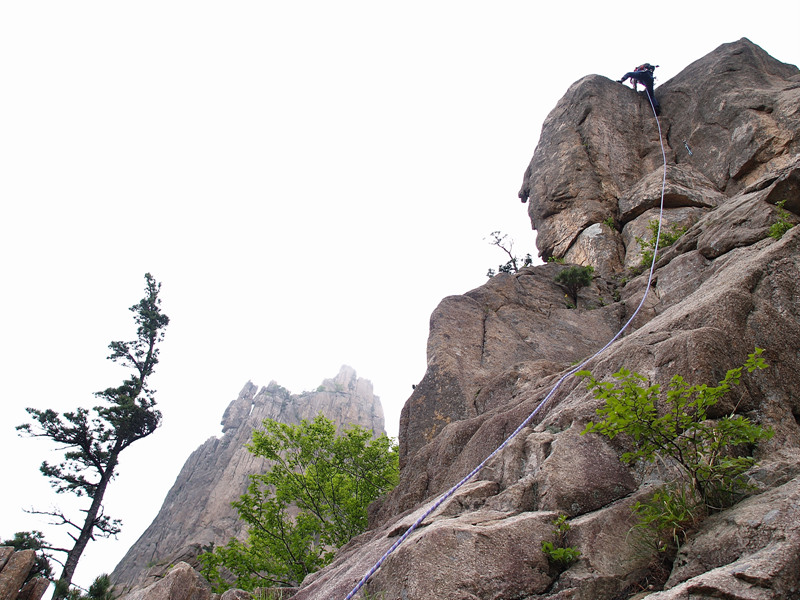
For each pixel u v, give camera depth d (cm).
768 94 1670
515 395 887
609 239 1625
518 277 1379
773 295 596
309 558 1431
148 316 2838
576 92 2152
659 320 691
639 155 1948
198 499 7812
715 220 1042
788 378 505
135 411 2394
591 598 372
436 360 1055
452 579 382
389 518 770
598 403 535
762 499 360
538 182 2023
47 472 2202
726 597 294
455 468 714
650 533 400
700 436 407
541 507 464
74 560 1897
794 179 856
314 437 1677
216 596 645
